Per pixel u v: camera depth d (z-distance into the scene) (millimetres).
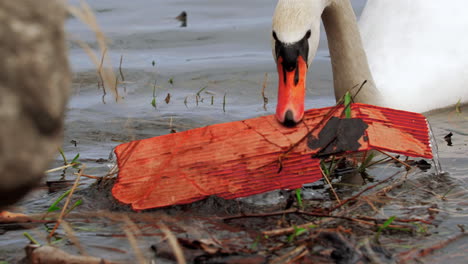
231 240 3664
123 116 6652
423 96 6961
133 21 10297
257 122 4289
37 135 1532
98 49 8828
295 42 4695
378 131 4266
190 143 4246
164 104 7078
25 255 3578
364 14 8531
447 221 3957
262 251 3488
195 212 4086
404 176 4824
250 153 4141
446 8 7879
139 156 4285
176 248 2691
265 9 11078
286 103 4438
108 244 3678
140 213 4066
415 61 7344
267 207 4160
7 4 1479
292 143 4156
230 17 10633
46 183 4805
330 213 4051
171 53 8906
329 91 7664
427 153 4344
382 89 6953
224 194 4074
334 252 3453
